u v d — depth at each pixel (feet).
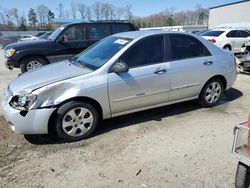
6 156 11.28
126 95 13.41
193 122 14.78
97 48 15.42
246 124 8.31
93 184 9.57
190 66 15.17
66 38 26.35
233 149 8.25
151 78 13.87
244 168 8.50
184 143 12.38
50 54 25.94
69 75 12.60
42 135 13.17
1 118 15.24
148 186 9.41
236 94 20.25
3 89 22.25
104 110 13.09
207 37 46.03
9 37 104.12
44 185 9.53
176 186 9.40
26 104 11.57
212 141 12.57
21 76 13.96
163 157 11.21
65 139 12.46
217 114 15.98
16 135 13.15
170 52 14.71
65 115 12.12
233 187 9.34
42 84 11.89
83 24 27.07
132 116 15.61
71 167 10.58
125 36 14.90
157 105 14.89
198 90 16.07
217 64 16.35
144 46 14.01
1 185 9.48
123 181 9.70
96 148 12.00
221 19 112.16
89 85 12.34
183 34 15.38
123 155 11.40
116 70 12.78
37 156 11.34
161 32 14.74
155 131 13.65
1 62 42.86
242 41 45.50
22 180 9.78
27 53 25.13
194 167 10.50
